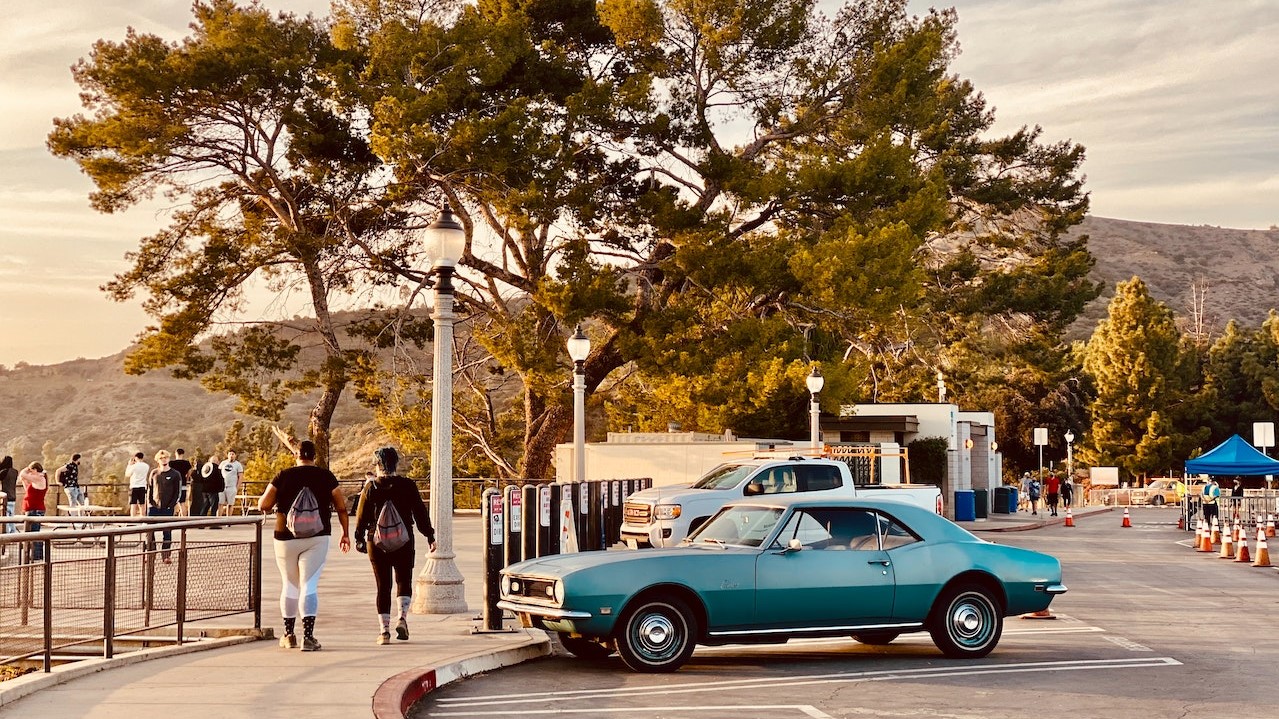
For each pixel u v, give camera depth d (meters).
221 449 96.88
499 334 42.25
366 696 9.59
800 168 41.47
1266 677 11.82
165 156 39.59
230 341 42.12
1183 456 98.75
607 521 22.80
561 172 39.41
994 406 94.31
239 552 13.81
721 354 39.50
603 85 40.19
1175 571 26.09
